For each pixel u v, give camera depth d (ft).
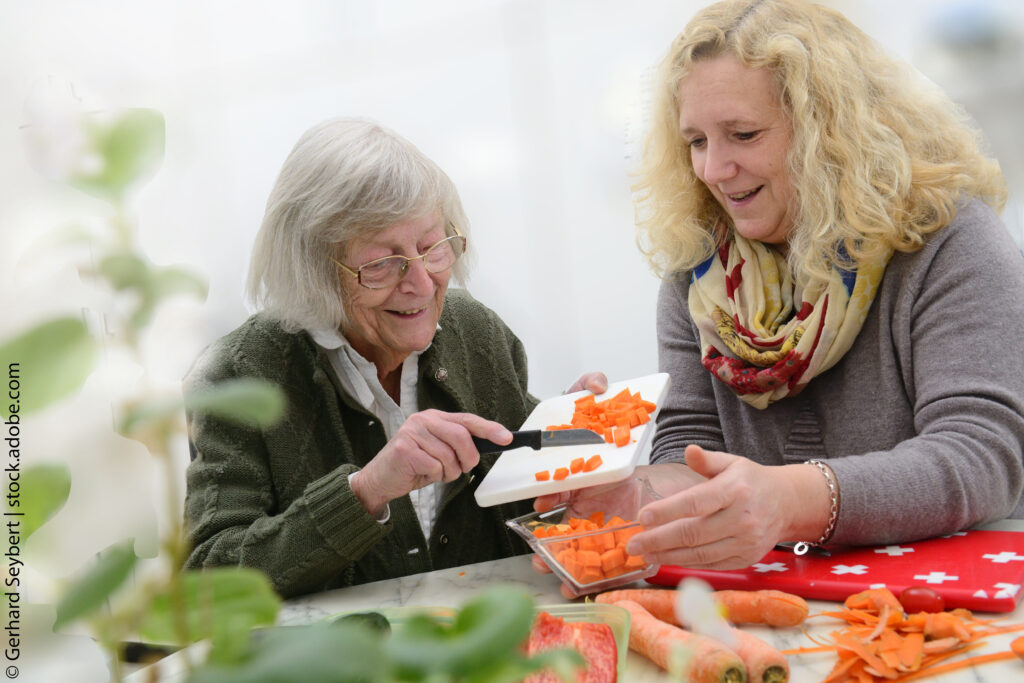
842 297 4.74
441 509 5.32
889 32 7.29
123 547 0.84
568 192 9.56
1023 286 4.34
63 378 0.76
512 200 9.70
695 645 2.64
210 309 0.83
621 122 9.15
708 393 5.69
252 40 9.29
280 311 4.97
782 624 3.05
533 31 9.32
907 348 4.63
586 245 9.66
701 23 4.75
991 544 3.68
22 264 0.75
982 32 6.96
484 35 9.43
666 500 3.44
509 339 6.28
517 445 4.27
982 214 4.58
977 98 7.06
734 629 2.72
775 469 3.73
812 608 3.27
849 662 2.68
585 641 2.42
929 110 4.83
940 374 4.32
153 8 8.36
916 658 2.64
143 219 0.94
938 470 3.84
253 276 5.13
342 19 9.51
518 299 9.85
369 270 4.75
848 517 3.70
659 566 3.56
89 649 0.93
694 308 5.49
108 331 0.78
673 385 5.76
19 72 0.78
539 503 4.24
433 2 9.48
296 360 5.15
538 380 9.96
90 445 0.80
